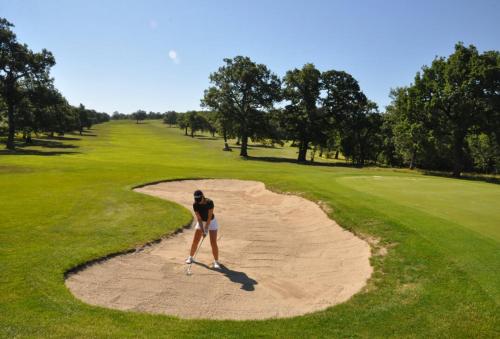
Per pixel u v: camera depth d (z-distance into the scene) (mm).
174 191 22109
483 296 7574
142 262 10641
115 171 28844
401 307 7598
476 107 45375
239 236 13836
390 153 78125
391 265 9875
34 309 7258
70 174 26844
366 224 13164
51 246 10961
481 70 43031
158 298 8547
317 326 7109
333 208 15414
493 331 6531
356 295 8430
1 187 20984
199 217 10414
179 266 10570
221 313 7949
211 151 72750
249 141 123500
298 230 14672
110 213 15453
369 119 68938
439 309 7355
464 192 20031
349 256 11445
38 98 61844
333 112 64062
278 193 20516
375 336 6672
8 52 56938
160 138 117500
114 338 6328
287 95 63719
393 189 20953
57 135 114250
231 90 63781
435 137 47062
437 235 11289
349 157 78375
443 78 46625
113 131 151750
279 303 8609
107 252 10688
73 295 8133
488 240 10828
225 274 10242
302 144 65125
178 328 6914
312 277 10250
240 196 21609
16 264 9344
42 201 17328
